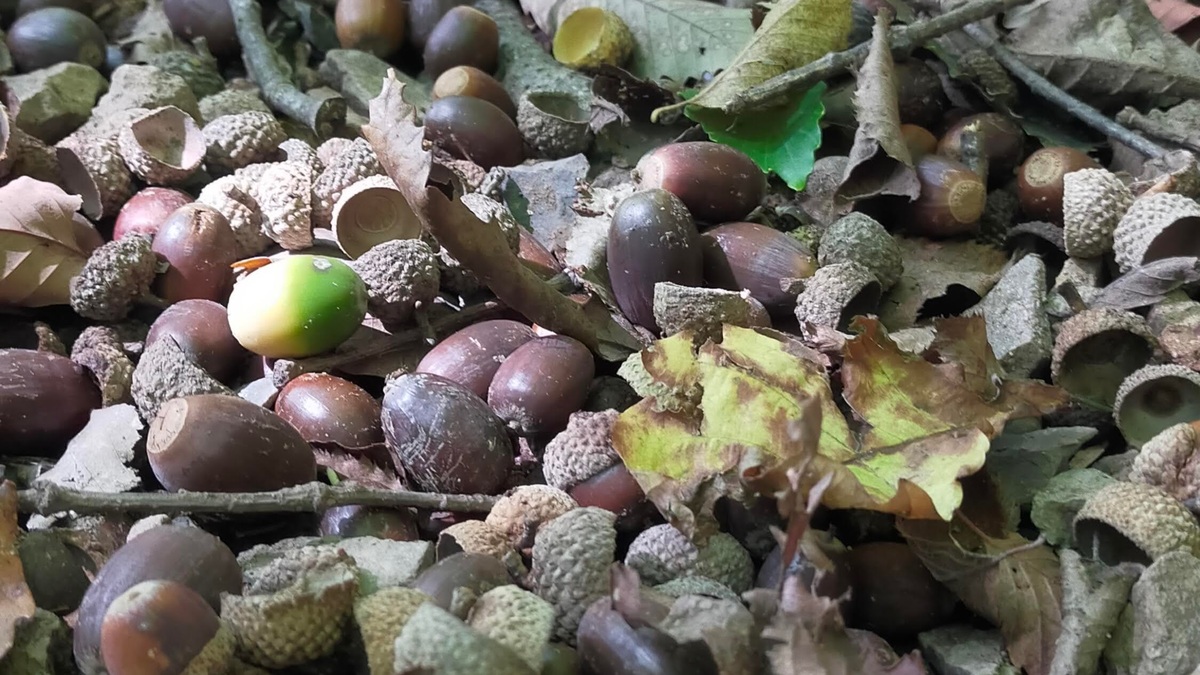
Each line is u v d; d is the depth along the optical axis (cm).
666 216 29
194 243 30
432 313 30
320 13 41
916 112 35
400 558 24
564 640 23
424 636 21
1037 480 26
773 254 30
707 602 22
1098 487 25
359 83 38
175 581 22
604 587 23
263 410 26
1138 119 34
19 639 23
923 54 37
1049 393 25
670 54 37
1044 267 31
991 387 25
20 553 24
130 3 41
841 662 22
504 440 26
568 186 33
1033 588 24
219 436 25
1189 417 27
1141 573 23
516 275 28
